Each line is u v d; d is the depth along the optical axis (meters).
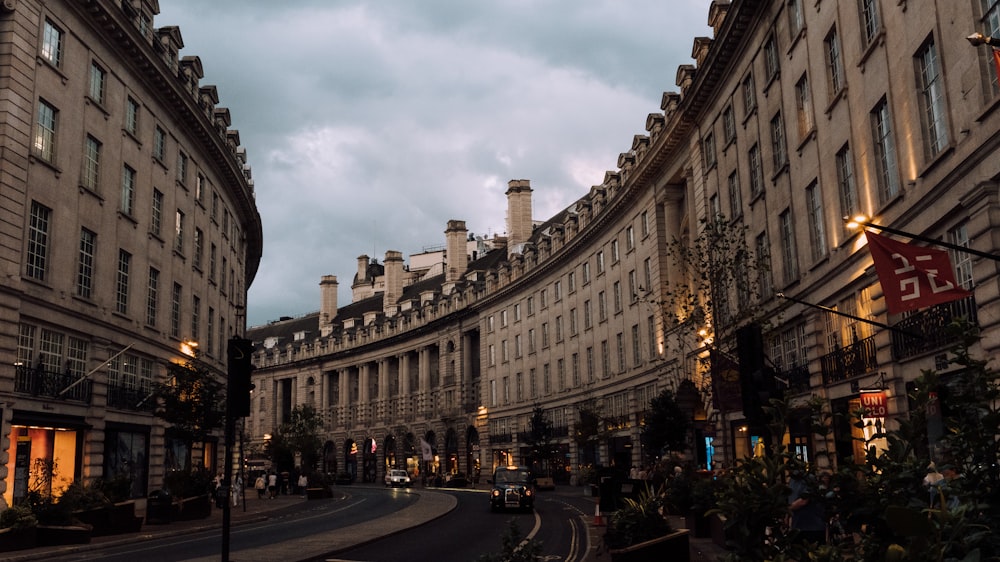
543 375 65.50
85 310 28.66
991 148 14.89
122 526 24.50
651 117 47.75
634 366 49.59
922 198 17.64
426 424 89.25
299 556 17.61
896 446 5.18
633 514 13.36
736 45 31.70
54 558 18.53
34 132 26.03
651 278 46.44
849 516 5.24
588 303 58.09
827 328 24.58
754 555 5.17
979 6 15.59
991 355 15.04
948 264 14.40
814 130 24.66
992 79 15.21
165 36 38.44
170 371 33.41
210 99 45.59
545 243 67.00
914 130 18.25
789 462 5.50
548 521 28.31
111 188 31.23
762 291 29.94
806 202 25.62
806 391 25.05
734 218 33.19
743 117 31.75
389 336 96.50
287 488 66.62
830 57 23.91
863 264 21.08
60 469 27.91
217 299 46.38
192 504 31.25
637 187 48.03
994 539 4.71
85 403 28.53
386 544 21.22
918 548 3.91
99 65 30.64
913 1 18.17
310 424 83.31
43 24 26.69
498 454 73.12
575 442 56.84
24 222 25.11
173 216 37.91
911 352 18.70
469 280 82.94
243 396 12.80
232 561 16.83
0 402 23.47
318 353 111.12
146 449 34.00
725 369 25.25
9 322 24.05
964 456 5.20
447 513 33.25
